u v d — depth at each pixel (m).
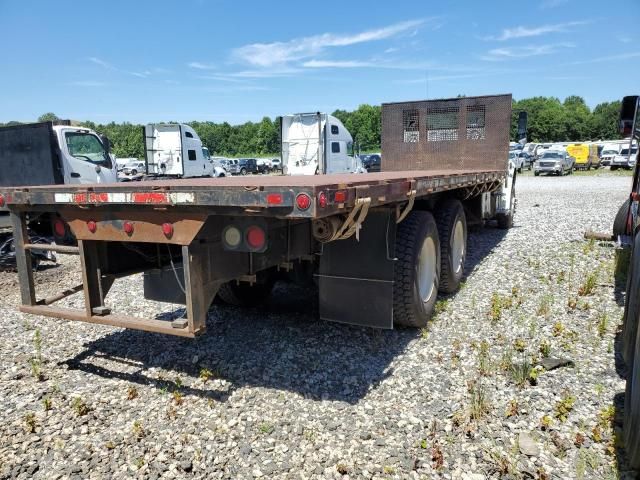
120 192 3.41
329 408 3.54
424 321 4.98
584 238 9.44
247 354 4.47
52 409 3.61
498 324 5.10
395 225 4.32
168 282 4.03
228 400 3.68
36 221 4.67
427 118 10.53
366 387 3.83
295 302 5.98
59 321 5.59
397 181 3.96
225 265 3.59
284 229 3.97
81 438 3.24
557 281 6.60
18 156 10.40
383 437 3.17
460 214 6.36
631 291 3.45
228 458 2.99
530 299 5.89
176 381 3.99
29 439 3.23
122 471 2.90
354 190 3.23
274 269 5.38
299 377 4.02
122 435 3.26
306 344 4.67
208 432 3.27
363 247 4.42
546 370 4.02
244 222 3.29
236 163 48.41
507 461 2.89
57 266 8.69
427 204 5.77
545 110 103.81
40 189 3.77
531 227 11.31
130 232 3.52
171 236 3.35
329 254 4.54
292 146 20.52
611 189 22.45
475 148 10.18
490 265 7.67
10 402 3.72
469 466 2.87
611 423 3.21
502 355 4.31
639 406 2.58
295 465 2.92
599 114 107.00
